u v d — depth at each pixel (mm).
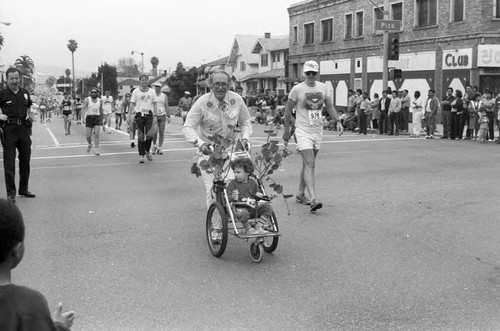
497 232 7359
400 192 10148
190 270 5949
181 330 4473
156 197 9867
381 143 19734
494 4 29094
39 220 8172
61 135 26172
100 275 5793
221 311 4852
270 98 38125
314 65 8539
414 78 34281
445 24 31688
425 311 4824
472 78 29969
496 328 4488
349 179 11625
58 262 6207
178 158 15445
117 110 29766
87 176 12312
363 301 5055
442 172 12523
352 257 6355
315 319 4668
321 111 8766
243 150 6645
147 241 7070
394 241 6984
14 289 2176
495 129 26781
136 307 4949
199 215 8492
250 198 6262
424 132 25625
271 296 5191
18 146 9641
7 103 9391
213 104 6934
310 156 8688
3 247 2195
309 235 7301
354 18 40750
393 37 27516
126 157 15820
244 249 6727
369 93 39188
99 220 8180
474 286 5426
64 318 2490
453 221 7969
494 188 10461
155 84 16219
